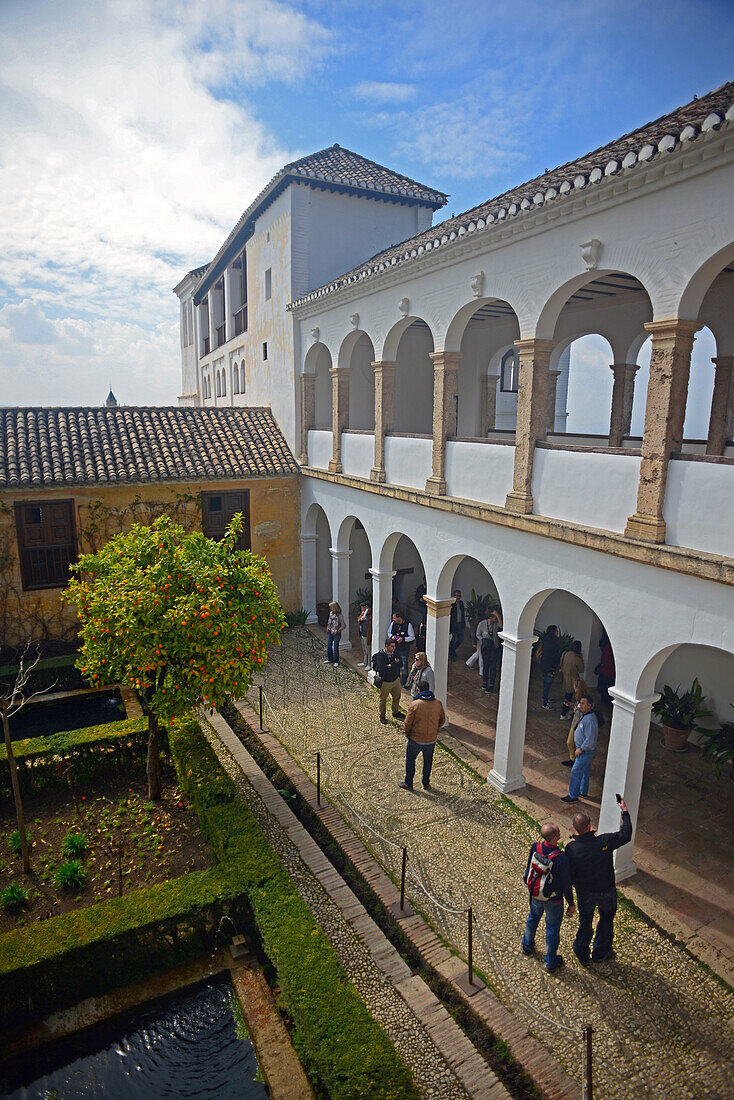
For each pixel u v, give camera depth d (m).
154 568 7.59
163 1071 5.39
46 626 13.23
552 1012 5.71
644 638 6.65
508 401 17.48
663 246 6.09
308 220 15.54
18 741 8.91
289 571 16.44
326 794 9.02
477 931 6.62
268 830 8.11
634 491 6.67
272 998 5.92
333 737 10.67
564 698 11.69
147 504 14.12
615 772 7.09
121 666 7.77
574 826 6.12
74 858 7.46
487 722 11.18
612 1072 5.16
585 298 11.35
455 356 9.68
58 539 13.30
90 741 8.91
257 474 15.21
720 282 9.70
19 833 7.23
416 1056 5.20
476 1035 5.41
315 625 16.47
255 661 7.77
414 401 16.45
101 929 5.95
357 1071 4.64
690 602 6.12
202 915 6.28
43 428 14.20
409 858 7.71
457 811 8.63
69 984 5.81
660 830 8.16
